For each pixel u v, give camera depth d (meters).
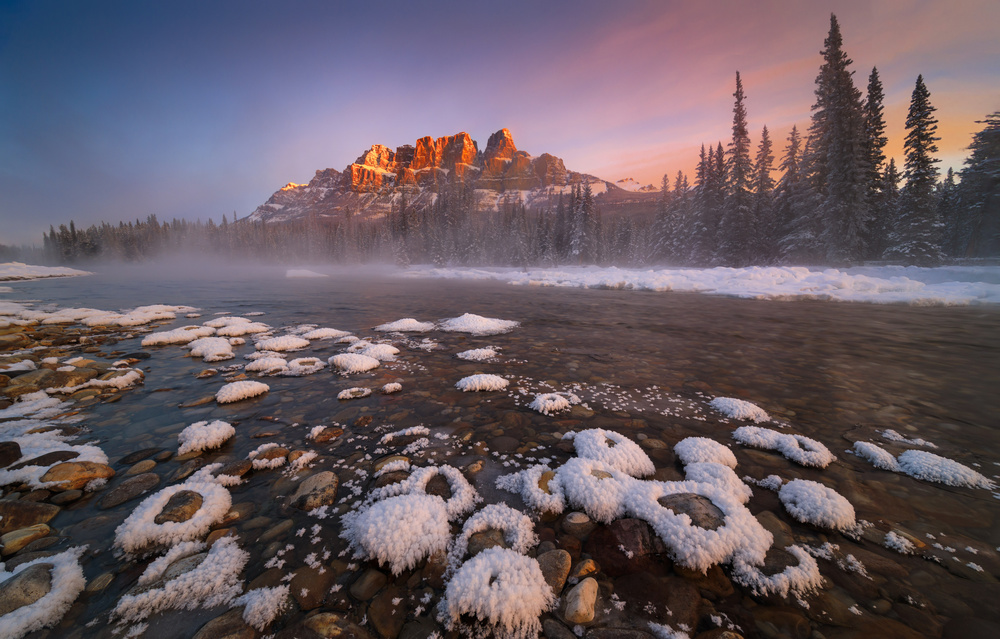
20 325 9.16
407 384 5.05
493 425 3.77
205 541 2.18
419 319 10.74
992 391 4.77
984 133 29.52
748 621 1.67
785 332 8.84
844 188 24.42
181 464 3.08
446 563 2.00
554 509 2.40
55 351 6.70
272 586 1.88
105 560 2.06
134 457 3.20
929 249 24.41
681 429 3.67
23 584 1.77
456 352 6.85
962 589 1.79
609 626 1.66
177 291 21.16
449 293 19.94
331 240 96.12
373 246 89.12
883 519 2.33
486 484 2.75
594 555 2.05
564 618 1.70
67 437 3.53
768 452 3.20
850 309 12.91
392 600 1.80
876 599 1.76
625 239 58.94
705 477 2.67
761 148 36.25
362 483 2.79
